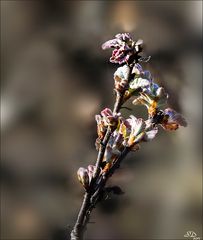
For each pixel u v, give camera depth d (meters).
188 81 1.08
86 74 1.12
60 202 0.94
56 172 1.01
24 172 1.02
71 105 1.10
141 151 1.03
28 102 1.14
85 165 1.01
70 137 1.06
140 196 0.95
